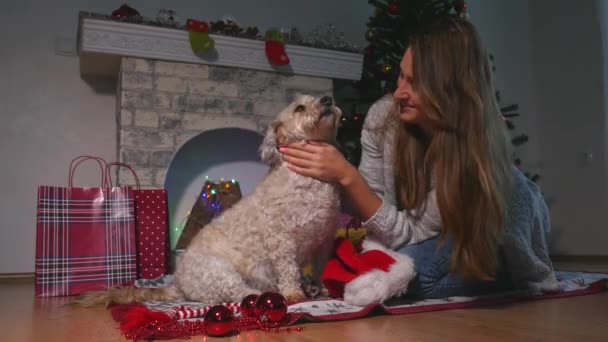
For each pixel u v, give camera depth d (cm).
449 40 204
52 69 426
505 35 593
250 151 461
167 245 346
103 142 436
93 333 168
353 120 427
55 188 308
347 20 544
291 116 235
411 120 215
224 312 154
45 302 263
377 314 187
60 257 300
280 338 149
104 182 400
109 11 445
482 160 197
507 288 231
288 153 220
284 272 219
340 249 214
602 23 511
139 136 378
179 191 438
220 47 401
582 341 138
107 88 441
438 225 214
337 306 193
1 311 228
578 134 532
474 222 198
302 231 218
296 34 452
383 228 212
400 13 418
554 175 557
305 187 215
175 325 158
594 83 517
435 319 176
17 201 407
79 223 311
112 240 316
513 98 584
